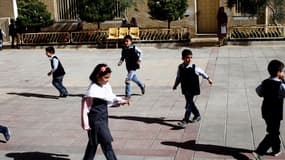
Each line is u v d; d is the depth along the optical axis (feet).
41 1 80.69
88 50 70.74
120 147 25.08
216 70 48.70
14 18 84.38
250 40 68.18
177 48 68.23
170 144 25.25
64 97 39.09
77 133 28.27
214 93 37.55
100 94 20.24
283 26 67.67
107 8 72.84
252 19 75.72
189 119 29.76
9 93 41.83
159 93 38.88
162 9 69.87
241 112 31.24
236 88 39.27
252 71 47.24
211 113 31.24
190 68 27.58
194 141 25.52
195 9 78.74
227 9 77.10
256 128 27.43
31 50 74.38
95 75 20.47
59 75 38.73
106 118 20.68
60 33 75.82
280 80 21.61
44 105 36.45
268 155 22.79
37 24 76.02
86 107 20.25
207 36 79.41
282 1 66.85
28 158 24.13
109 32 73.05
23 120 32.04
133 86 42.45
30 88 44.01
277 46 65.72
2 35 78.74
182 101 35.60
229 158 22.67
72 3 82.84
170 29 72.23
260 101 34.24
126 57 36.45
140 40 72.33
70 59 61.98
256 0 65.36
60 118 32.12
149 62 56.08
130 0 75.41
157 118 30.86
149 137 26.68
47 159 23.85
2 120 32.24
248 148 24.00
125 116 31.65
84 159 21.27
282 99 21.66
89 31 75.00
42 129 29.55
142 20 80.28
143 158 23.25
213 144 24.82
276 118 21.66
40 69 55.47
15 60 63.98
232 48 65.62
